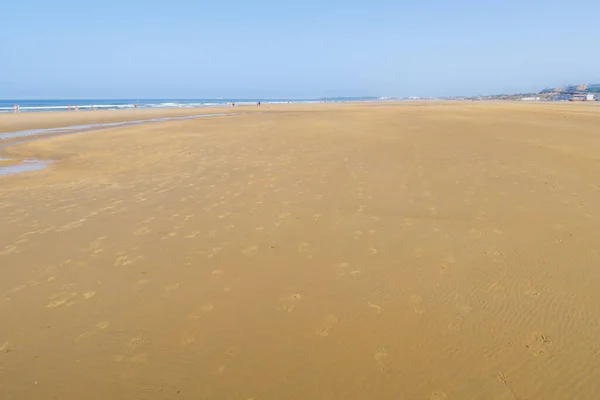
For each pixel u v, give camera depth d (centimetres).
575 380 298
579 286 423
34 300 425
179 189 855
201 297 427
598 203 687
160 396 297
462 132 1667
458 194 764
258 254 527
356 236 579
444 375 307
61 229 627
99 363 332
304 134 1708
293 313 394
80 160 1249
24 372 323
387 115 2952
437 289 428
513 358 322
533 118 2416
